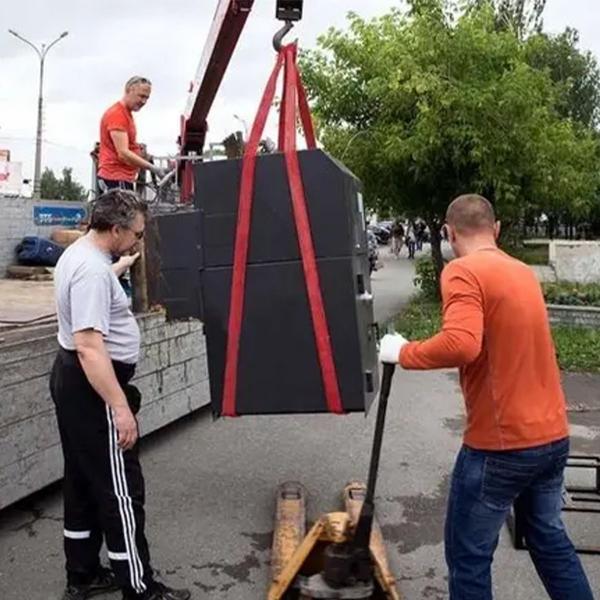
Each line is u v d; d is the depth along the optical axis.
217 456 6.02
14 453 4.67
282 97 3.85
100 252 3.48
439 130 12.59
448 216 3.28
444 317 2.96
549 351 3.08
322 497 5.15
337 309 3.73
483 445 2.99
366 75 13.80
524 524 3.22
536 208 14.38
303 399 3.81
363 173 13.71
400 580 4.05
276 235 3.72
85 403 3.50
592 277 15.35
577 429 6.98
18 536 4.59
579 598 3.13
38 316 5.86
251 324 3.81
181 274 3.88
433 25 13.30
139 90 7.10
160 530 4.64
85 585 3.84
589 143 15.33
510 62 13.48
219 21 7.32
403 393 8.09
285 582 3.28
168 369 6.38
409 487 5.36
